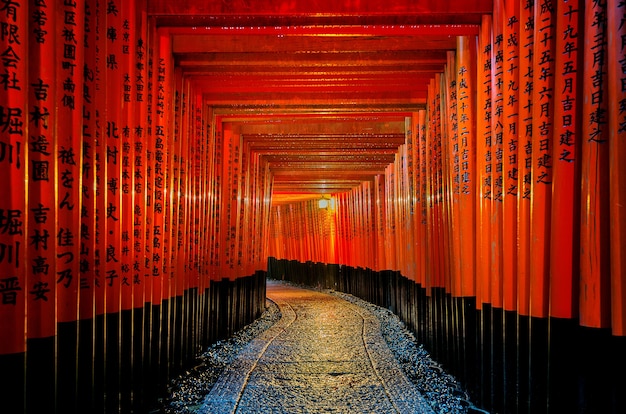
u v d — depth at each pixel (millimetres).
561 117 4074
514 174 4953
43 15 3479
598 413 3727
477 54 6043
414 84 8414
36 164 3459
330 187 19719
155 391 6020
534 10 4488
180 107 7266
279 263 29953
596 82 3686
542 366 4410
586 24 3768
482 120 5645
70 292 3926
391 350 9086
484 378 5633
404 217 11492
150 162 6000
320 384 6750
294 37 6891
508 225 5016
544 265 4391
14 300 3164
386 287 15523
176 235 7051
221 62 7184
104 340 4570
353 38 6879
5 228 3131
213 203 9750
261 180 14547
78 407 4152
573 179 4023
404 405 5789
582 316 3816
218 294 10375
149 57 5930
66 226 3895
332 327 11828
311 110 9406
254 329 12062
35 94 3453
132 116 5129
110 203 4805
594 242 3723
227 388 6492
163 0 5621
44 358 3482
